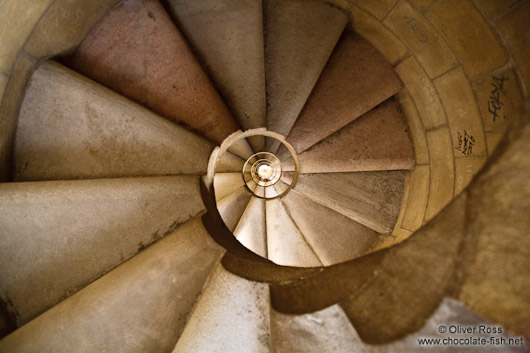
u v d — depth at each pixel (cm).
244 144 446
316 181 374
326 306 156
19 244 168
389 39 289
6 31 168
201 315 184
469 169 239
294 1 302
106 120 226
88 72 246
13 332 159
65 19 214
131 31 250
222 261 200
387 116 330
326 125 329
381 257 156
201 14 272
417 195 318
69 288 175
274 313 171
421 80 277
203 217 226
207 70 283
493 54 196
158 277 192
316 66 305
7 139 197
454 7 210
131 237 196
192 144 253
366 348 139
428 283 124
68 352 166
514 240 104
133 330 179
